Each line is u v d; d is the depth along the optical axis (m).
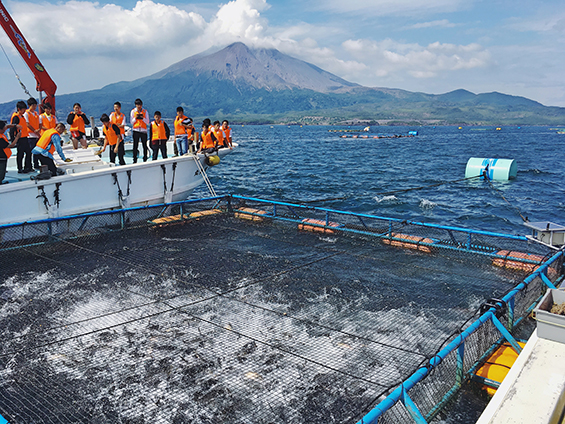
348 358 4.64
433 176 30.59
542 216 17.50
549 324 3.22
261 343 4.95
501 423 2.39
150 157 14.67
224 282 6.86
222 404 3.86
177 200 12.67
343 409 3.79
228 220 11.26
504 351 4.82
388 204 19.48
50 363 4.53
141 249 8.59
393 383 4.18
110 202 10.57
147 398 3.95
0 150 8.80
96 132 16.25
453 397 4.11
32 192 9.09
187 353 4.72
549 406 2.51
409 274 7.31
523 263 7.51
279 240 9.38
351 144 76.06
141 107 11.85
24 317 5.58
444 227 8.70
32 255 8.14
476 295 6.42
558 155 52.06
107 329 5.26
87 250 8.47
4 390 4.08
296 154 51.34
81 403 3.88
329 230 10.11
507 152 57.28
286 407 3.82
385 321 5.54
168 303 6.04
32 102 10.20
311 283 6.85
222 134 13.88
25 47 12.61
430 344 4.96
